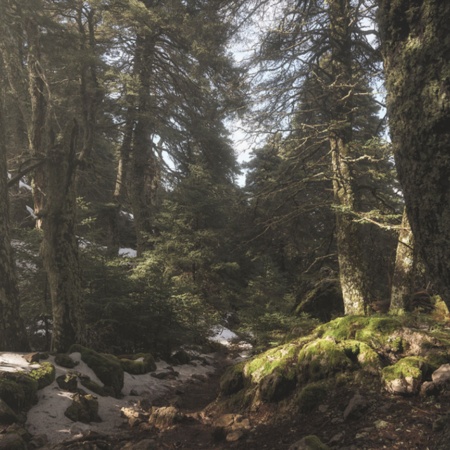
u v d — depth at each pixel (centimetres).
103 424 580
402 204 1131
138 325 995
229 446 448
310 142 1205
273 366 566
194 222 1650
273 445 420
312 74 1116
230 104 1230
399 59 156
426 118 142
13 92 1370
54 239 852
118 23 1700
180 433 515
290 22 1090
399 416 390
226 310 1608
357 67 1223
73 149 884
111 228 1858
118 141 2183
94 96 1123
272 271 1209
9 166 1916
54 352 801
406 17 153
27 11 1061
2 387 526
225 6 1104
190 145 2039
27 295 1010
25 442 464
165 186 2177
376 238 1160
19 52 1259
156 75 1941
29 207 1980
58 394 602
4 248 804
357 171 1088
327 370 504
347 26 1095
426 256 153
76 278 871
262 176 1842
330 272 1415
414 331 522
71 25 1623
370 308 1011
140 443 461
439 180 140
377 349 514
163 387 833
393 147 163
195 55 1527
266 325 942
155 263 1447
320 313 1195
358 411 416
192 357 1228
